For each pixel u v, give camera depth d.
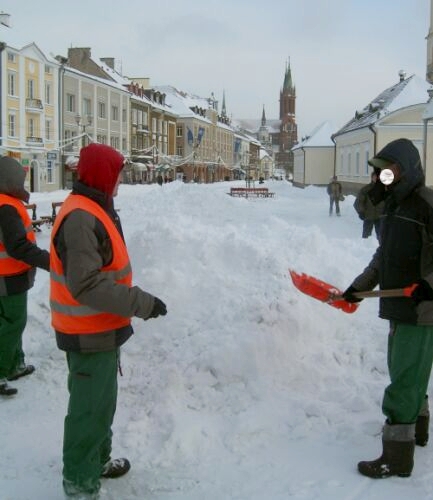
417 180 3.38
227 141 112.31
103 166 3.15
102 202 3.19
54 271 3.21
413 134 32.66
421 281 3.26
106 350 3.22
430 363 3.46
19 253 4.46
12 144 46.06
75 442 3.22
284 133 192.12
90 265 2.98
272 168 146.00
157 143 78.69
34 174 49.06
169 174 81.44
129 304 3.03
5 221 4.46
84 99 57.22
